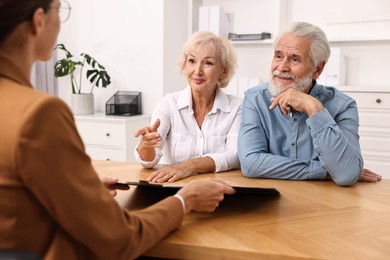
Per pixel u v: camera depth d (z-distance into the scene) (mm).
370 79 3582
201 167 1686
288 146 1782
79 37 3957
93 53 3938
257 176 1630
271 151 1813
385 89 3125
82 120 3596
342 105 1726
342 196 1356
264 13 3812
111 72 3910
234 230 1033
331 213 1172
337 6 3623
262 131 1801
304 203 1266
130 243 836
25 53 805
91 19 3902
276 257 895
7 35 772
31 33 794
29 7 764
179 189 1155
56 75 3738
